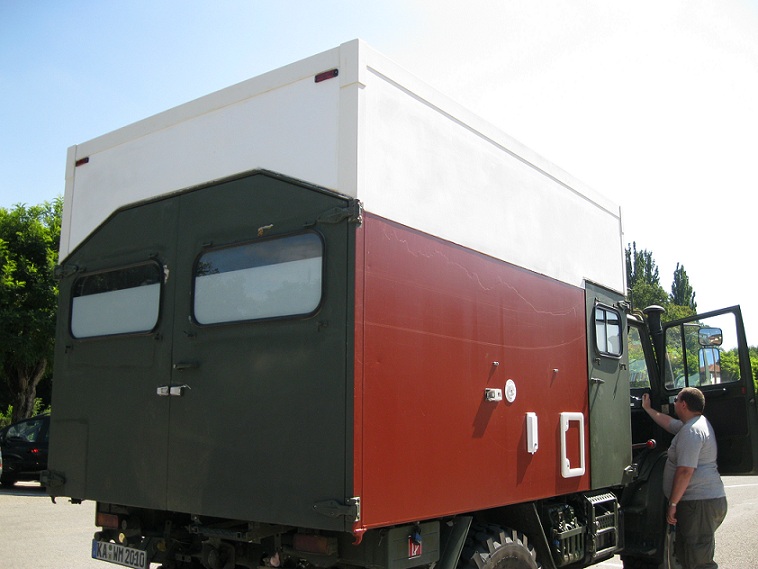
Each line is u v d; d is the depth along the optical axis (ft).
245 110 12.89
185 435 12.65
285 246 11.85
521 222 15.69
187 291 13.11
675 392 22.34
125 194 14.74
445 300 12.77
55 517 31.96
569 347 17.16
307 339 11.22
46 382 81.15
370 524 10.56
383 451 10.98
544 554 15.38
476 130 14.40
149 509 14.02
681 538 17.85
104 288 14.83
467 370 13.16
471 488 12.94
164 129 14.24
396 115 12.17
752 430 20.06
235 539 12.14
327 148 11.57
